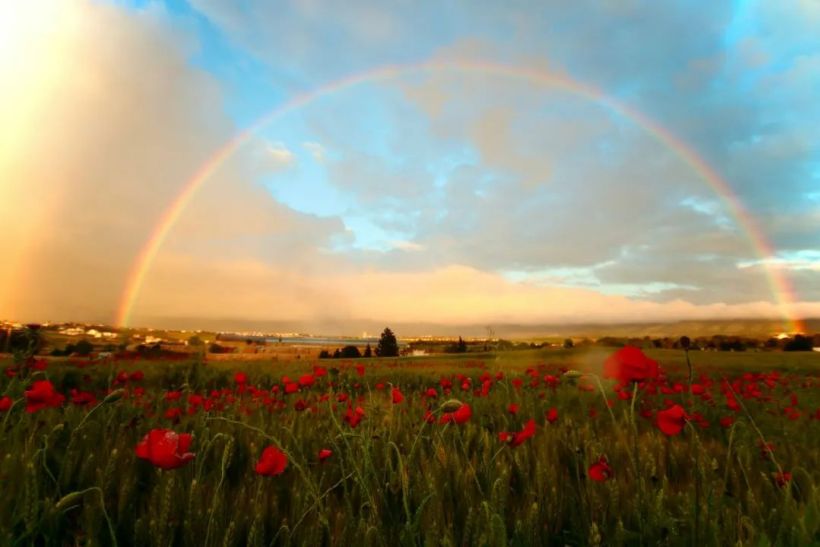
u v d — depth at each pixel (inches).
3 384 222.4
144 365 504.1
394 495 103.2
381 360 827.4
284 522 85.7
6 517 86.9
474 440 163.8
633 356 91.6
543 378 373.1
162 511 85.1
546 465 119.3
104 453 126.8
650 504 87.7
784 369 625.6
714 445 165.9
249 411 255.0
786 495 93.9
